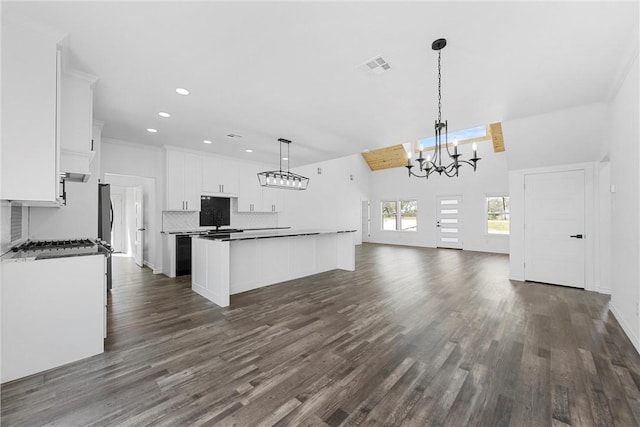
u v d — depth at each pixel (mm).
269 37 2033
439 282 4656
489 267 5957
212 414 1597
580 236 4266
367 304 3529
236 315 3152
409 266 6090
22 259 1990
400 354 2279
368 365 2113
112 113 3520
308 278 4941
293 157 6207
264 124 3928
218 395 1765
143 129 4172
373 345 2434
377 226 10977
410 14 1786
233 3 1690
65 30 1940
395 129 4145
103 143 4695
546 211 4547
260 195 6777
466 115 3592
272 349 2361
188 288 4301
